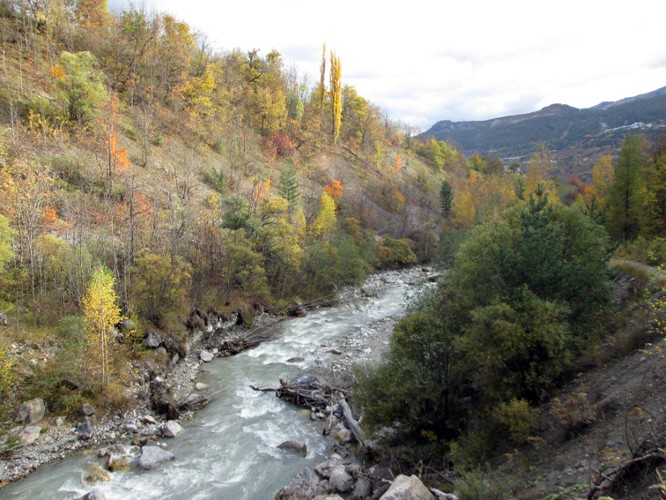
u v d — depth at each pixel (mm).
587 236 22594
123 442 20578
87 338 23547
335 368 29672
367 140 120188
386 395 18906
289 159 82812
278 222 47031
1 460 18281
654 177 46156
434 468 16969
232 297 40438
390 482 16188
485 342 17828
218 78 79938
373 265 65312
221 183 57344
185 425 22562
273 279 46156
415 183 114562
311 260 49938
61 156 40250
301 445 20047
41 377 21516
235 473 18406
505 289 19547
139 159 51656
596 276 20234
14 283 25188
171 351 29000
